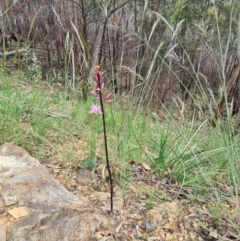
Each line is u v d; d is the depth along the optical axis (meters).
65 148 2.03
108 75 4.67
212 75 6.19
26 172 1.53
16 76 2.99
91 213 1.44
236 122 3.98
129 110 2.42
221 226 1.61
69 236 1.31
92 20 5.14
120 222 1.49
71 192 1.55
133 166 2.04
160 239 1.46
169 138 2.47
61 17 5.18
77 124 2.37
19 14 5.23
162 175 1.96
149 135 2.44
